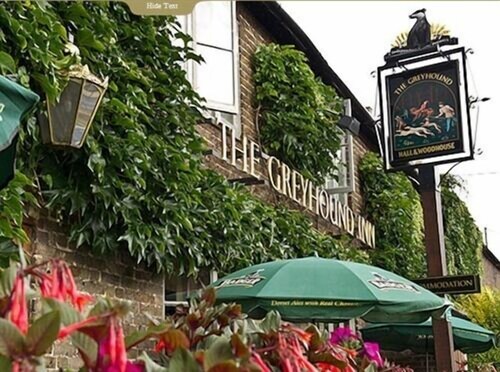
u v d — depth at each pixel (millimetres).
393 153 7059
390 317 5270
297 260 4906
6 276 1623
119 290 5191
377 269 5020
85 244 4906
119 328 1484
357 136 11594
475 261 16641
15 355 1391
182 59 6008
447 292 6281
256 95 8180
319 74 9828
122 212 4969
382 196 11562
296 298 4391
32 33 4148
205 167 6562
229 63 7562
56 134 4289
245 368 1677
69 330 1458
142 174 5211
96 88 4406
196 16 7262
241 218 6551
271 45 8508
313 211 8867
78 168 4754
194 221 5789
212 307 2502
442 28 7051
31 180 4207
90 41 4832
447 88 6898
